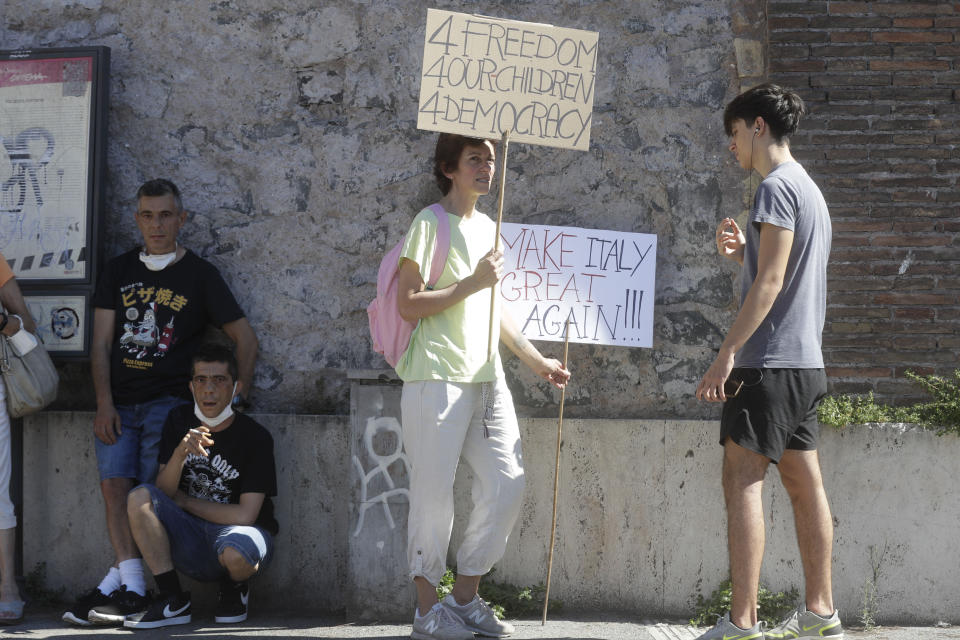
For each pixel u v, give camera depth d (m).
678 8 4.90
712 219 4.88
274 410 4.99
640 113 4.91
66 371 5.11
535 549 4.74
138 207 4.79
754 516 3.69
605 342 4.79
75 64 5.00
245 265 5.03
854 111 4.87
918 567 4.62
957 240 4.85
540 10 4.93
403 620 4.49
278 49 5.02
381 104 4.98
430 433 3.95
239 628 4.39
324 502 4.80
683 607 4.71
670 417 4.86
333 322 4.98
